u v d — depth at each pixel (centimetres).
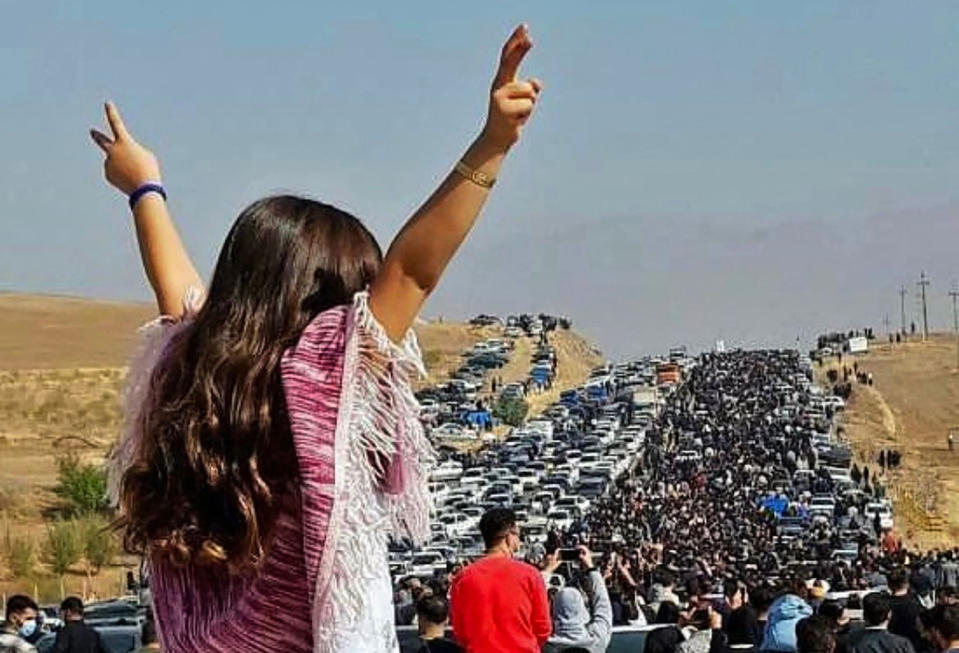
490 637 1222
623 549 6950
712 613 1975
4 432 12369
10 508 8438
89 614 3400
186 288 409
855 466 15075
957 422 19450
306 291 350
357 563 329
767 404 19962
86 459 10331
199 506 335
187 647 337
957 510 13012
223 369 339
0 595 6119
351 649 327
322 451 332
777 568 5866
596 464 13312
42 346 17262
